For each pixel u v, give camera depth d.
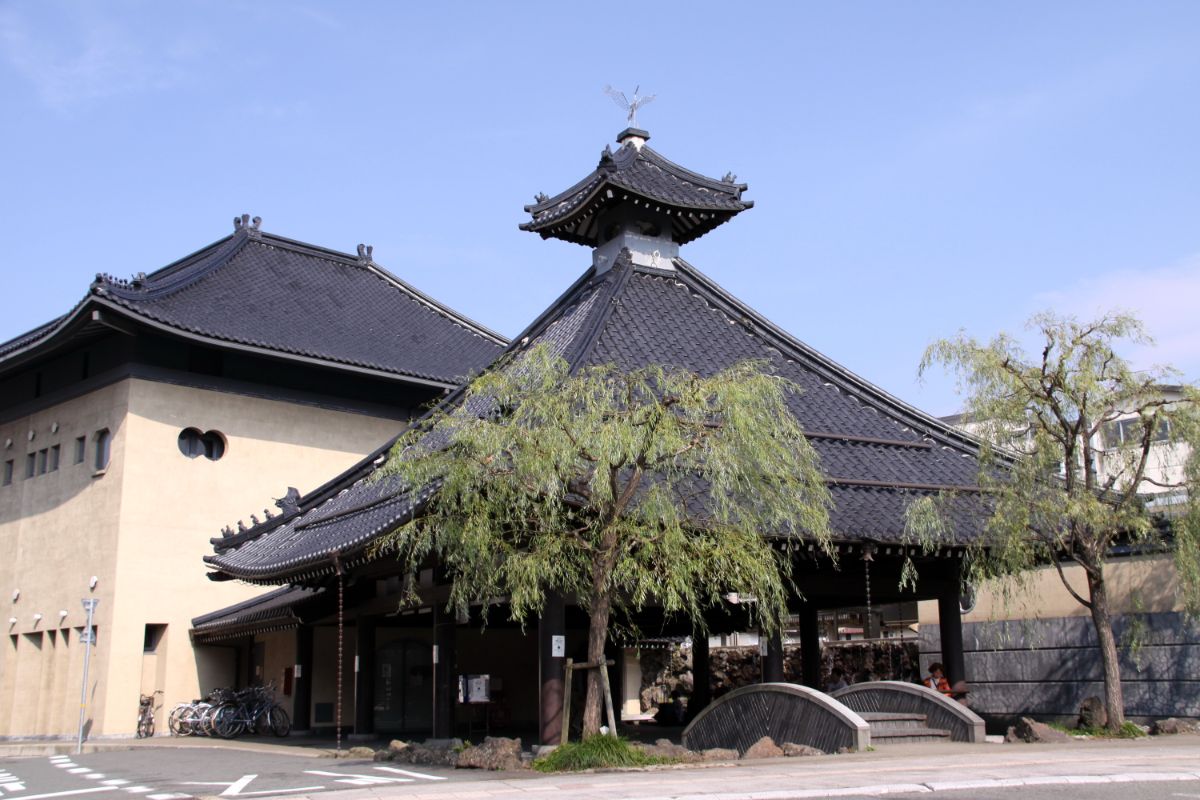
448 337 44.53
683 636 31.80
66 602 36.31
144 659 35.41
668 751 17.56
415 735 30.27
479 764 17.70
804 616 25.41
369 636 27.31
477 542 16.34
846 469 22.89
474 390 16.81
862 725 17.22
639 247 28.53
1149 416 19.69
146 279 37.41
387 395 41.38
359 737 26.84
